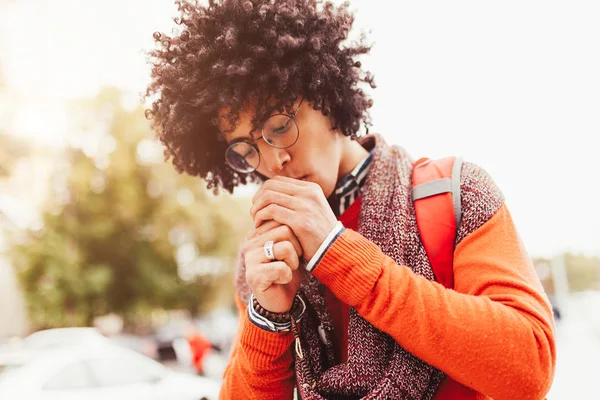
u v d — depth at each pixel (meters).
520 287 0.98
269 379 1.13
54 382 5.17
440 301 0.95
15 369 5.33
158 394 5.10
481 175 1.14
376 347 1.04
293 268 1.05
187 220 21.56
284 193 1.08
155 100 1.45
